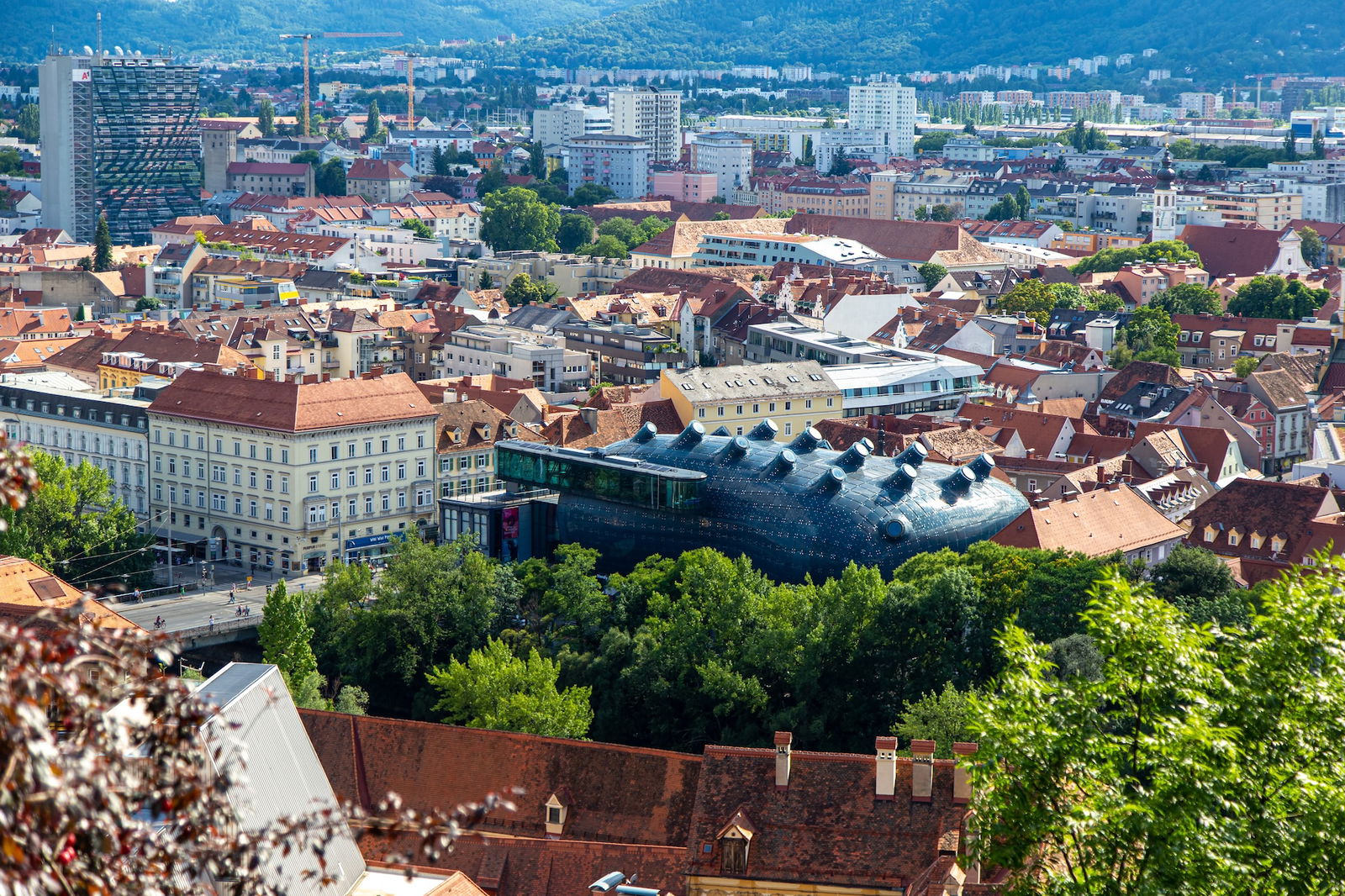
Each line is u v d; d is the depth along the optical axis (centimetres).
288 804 11088
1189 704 9881
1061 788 9638
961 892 11681
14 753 4241
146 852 4712
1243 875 8938
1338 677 9706
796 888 12862
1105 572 10362
